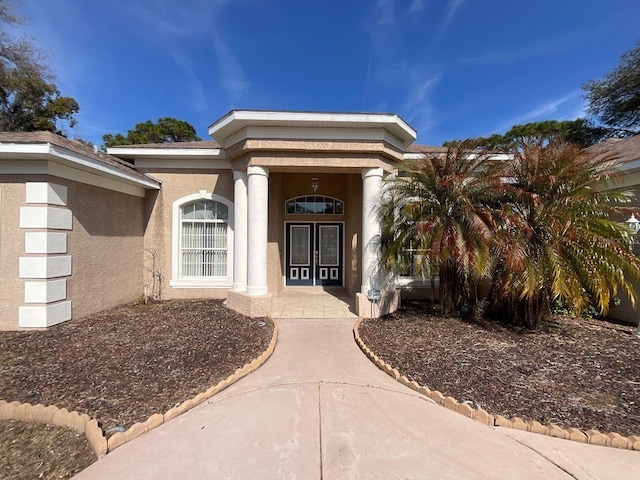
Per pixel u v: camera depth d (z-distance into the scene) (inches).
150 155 363.3
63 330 247.3
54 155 235.6
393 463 112.1
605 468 110.7
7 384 161.6
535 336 241.8
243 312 306.0
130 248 355.6
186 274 390.0
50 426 134.5
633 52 798.5
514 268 227.1
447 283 298.4
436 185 267.7
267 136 293.4
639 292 267.3
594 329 258.7
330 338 249.0
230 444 122.4
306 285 460.1
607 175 237.1
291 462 112.5
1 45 750.5
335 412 145.9
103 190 311.3
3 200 245.4
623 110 855.1
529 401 150.6
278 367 196.7
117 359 194.7
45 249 247.4
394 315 307.1
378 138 295.7
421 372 182.1
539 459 114.9
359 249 376.2
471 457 115.6
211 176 381.4
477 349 215.2
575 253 232.4
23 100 824.3
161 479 104.3
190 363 191.8
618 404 147.4
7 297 247.4
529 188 254.2
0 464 113.7
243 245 330.6
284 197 452.4
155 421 133.8
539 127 936.3
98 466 110.3
